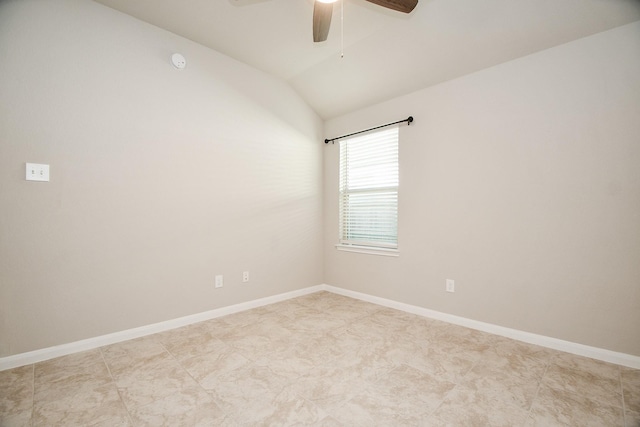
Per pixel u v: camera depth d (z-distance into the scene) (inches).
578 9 73.0
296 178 136.1
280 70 122.2
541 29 79.7
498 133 92.5
